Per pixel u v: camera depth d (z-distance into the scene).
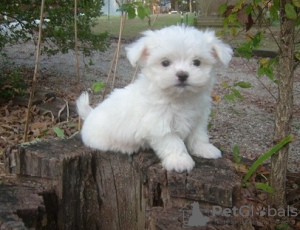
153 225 0.38
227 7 0.52
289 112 0.53
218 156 0.47
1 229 0.33
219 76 1.35
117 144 0.46
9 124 0.86
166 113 0.42
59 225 0.45
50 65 1.37
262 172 0.65
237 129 0.93
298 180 0.63
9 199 0.39
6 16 1.05
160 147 0.44
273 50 1.58
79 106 0.54
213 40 0.43
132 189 0.47
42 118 0.90
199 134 0.47
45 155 0.44
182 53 0.41
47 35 1.06
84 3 1.06
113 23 2.49
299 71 1.43
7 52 1.52
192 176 0.41
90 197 0.47
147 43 0.43
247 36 0.54
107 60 1.52
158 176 0.42
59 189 0.44
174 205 0.41
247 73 1.40
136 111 0.43
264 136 0.89
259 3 0.53
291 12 0.46
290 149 0.81
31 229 0.36
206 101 0.45
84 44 1.18
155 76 0.41
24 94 0.97
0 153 0.71
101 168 0.47
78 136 0.52
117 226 0.48
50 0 0.98
